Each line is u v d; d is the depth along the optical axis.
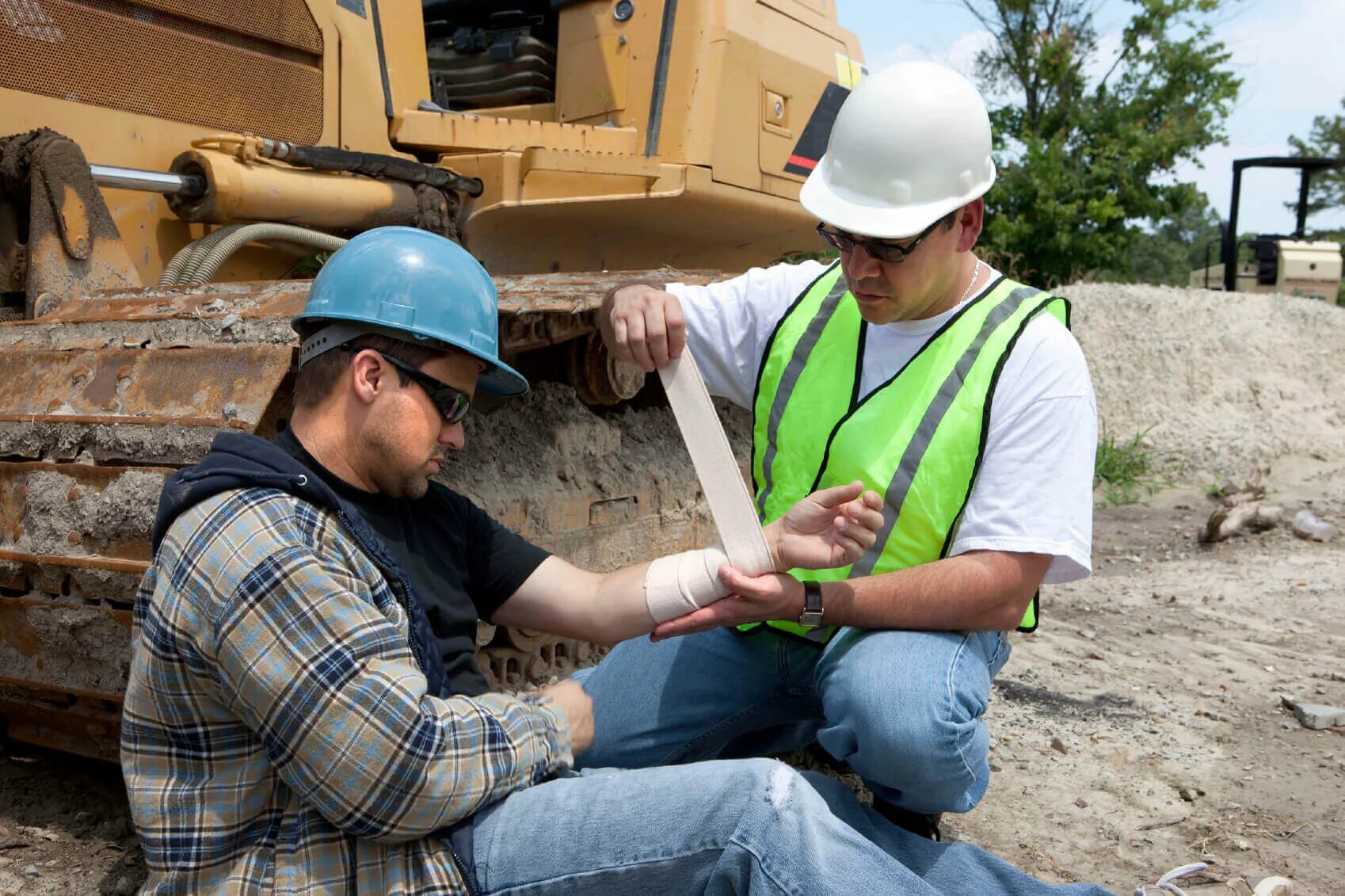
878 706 2.04
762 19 5.03
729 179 4.85
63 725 2.55
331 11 4.05
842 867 1.66
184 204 3.47
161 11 3.51
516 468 3.09
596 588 2.14
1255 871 2.76
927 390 2.17
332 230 3.90
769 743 2.67
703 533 3.85
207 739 1.61
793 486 2.29
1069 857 2.82
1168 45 17.98
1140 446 9.63
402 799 1.57
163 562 1.61
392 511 1.91
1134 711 3.97
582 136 4.55
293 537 1.60
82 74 3.34
